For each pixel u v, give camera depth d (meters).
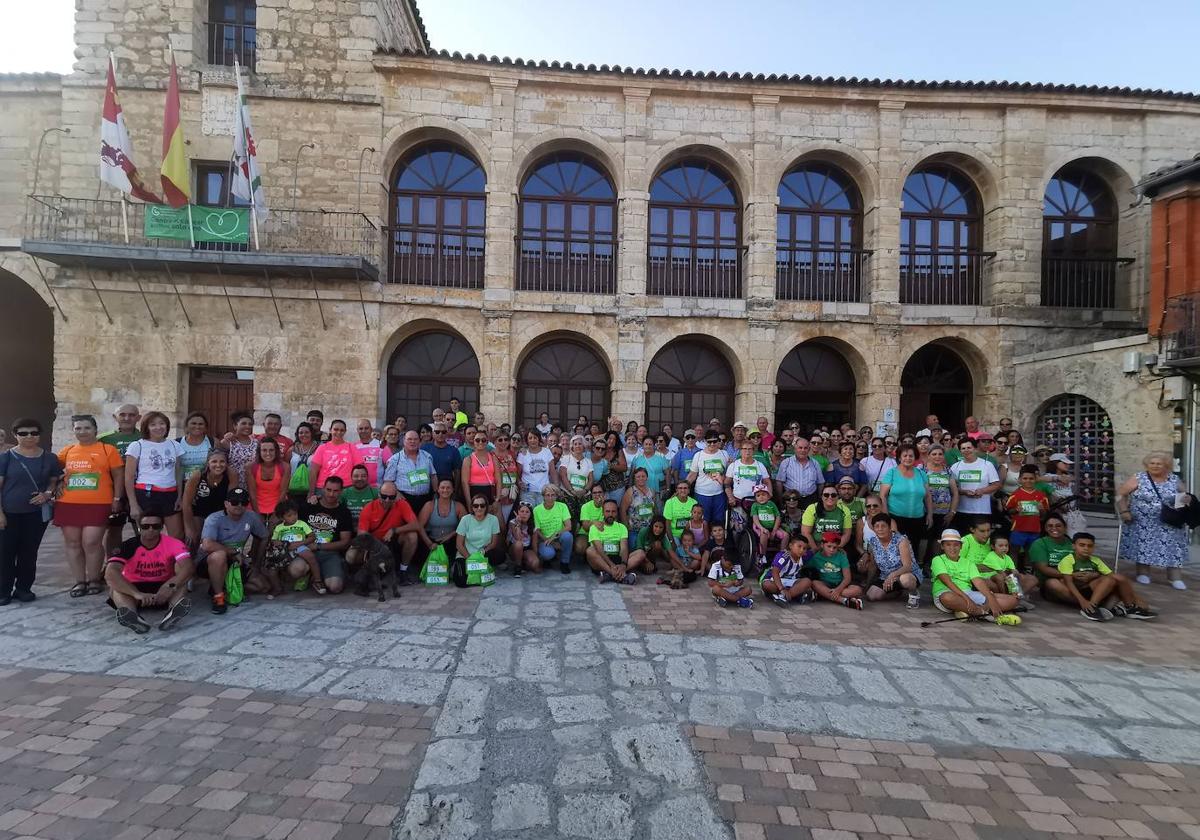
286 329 12.61
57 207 11.81
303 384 12.65
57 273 12.03
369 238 12.79
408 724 3.72
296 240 12.63
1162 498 7.48
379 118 12.91
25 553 6.00
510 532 7.52
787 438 9.29
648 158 13.58
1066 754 3.54
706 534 7.84
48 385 16.28
